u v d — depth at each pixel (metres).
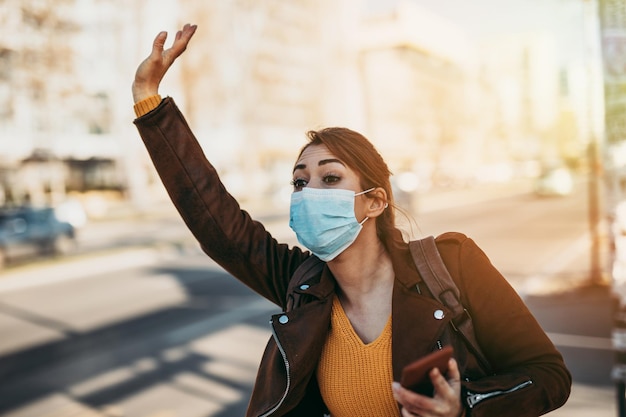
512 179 76.94
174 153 1.62
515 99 94.38
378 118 76.94
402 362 1.35
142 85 1.65
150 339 7.08
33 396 5.26
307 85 57.31
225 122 43.78
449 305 1.38
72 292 11.18
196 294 9.87
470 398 1.22
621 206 3.26
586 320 6.80
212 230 1.65
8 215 15.55
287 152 57.38
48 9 25.67
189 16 39.56
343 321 1.47
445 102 88.88
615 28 3.23
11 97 28.33
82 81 29.02
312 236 1.47
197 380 5.43
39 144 31.50
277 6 52.31
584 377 4.91
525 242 14.38
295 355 1.42
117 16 29.11
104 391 5.29
